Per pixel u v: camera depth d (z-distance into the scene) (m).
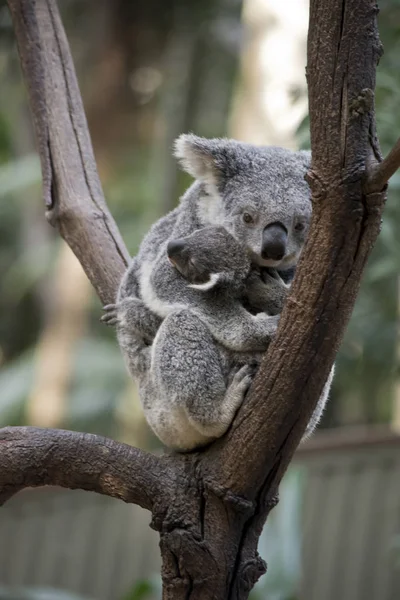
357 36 5.72
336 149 5.69
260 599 11.14
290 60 21.77
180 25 21.31
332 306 5.87
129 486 6.73
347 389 16.92
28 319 25.94
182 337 6.98
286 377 6.09
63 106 9.41
